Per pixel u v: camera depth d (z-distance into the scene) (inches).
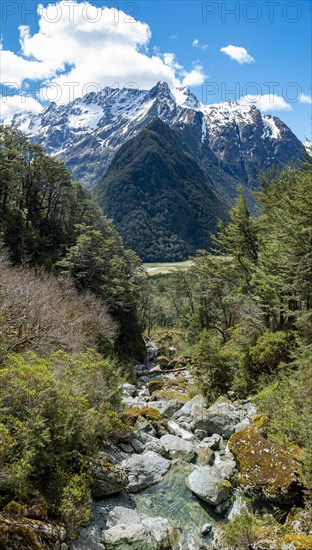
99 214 2425.0
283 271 677.9
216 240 1012.5
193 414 616.7
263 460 367.9
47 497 287.1
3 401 301.0
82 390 425.1
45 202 2274.9
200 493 378.6
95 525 315.9
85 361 512.4
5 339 442.0
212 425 552.4
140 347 1549.0
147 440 493.7
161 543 307.1
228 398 740.7
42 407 314.3
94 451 387.2
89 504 314.8
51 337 549.0
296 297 651.5
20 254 1302.9
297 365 608.1
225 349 890.1
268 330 792.3
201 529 337.7
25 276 753.6
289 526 301.7
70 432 327.9
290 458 360.5
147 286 2333.9
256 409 580.7
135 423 537.0
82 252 1321.4
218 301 1441.9
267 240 910.4
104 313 1016.2
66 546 267.4
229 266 1019.3
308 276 608.1
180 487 400.5
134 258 2075.5
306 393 459.2
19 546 228.8
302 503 327.9
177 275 2178.9
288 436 409.4
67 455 333.1
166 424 561.9
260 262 855.1
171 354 1641.2
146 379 1114.7
